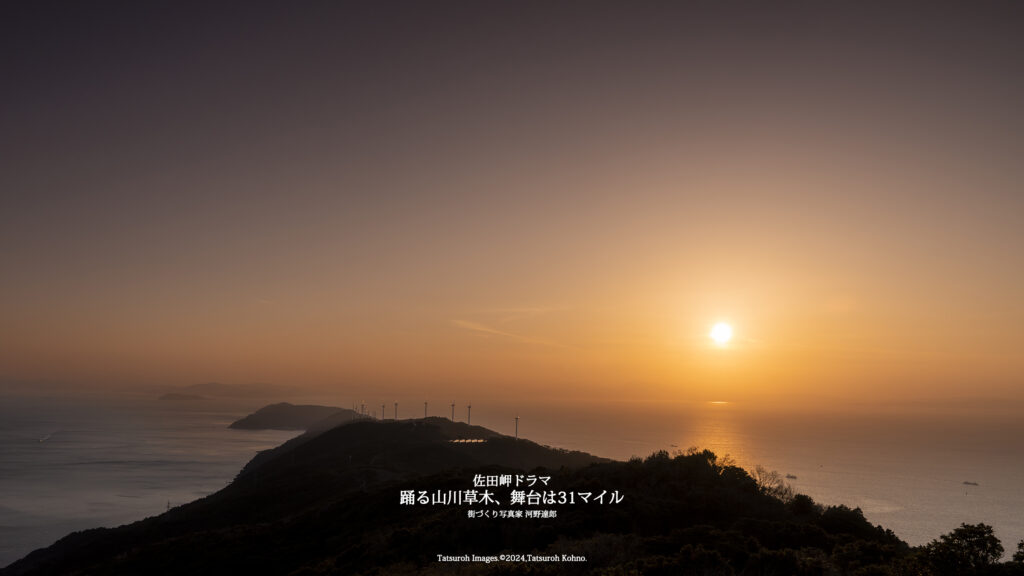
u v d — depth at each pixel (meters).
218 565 46.06
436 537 37.94
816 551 28.53
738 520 37.69
